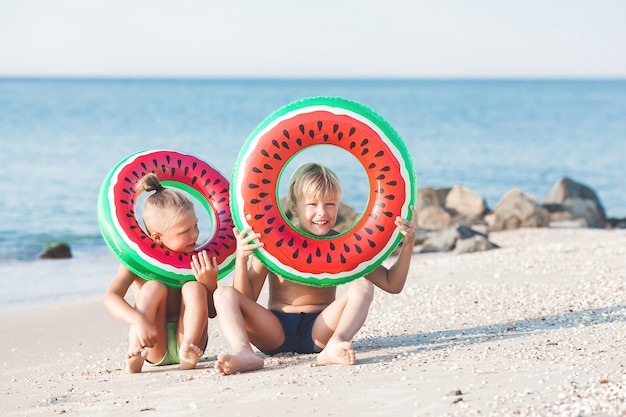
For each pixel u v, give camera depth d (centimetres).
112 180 520
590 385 358
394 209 482
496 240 1377
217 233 527
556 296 674
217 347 582
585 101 10256
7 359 609
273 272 483
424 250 1283
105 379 473
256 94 11562
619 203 2259
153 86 17438
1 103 7256
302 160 2727
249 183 474
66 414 388
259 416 350
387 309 682
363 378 406
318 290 502
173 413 368
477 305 666
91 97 9238
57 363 580
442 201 1767
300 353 498
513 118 6103
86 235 1548
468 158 3284
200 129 4397
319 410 352
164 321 497
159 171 541
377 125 484
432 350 480
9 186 2167
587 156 3406
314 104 482
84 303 845
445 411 335
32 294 1007
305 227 501
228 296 470
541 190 2492
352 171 2536
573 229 1531
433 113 6750
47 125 4466
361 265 480
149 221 502
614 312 575
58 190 2112
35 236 1534
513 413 323
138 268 493
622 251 952
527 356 434
